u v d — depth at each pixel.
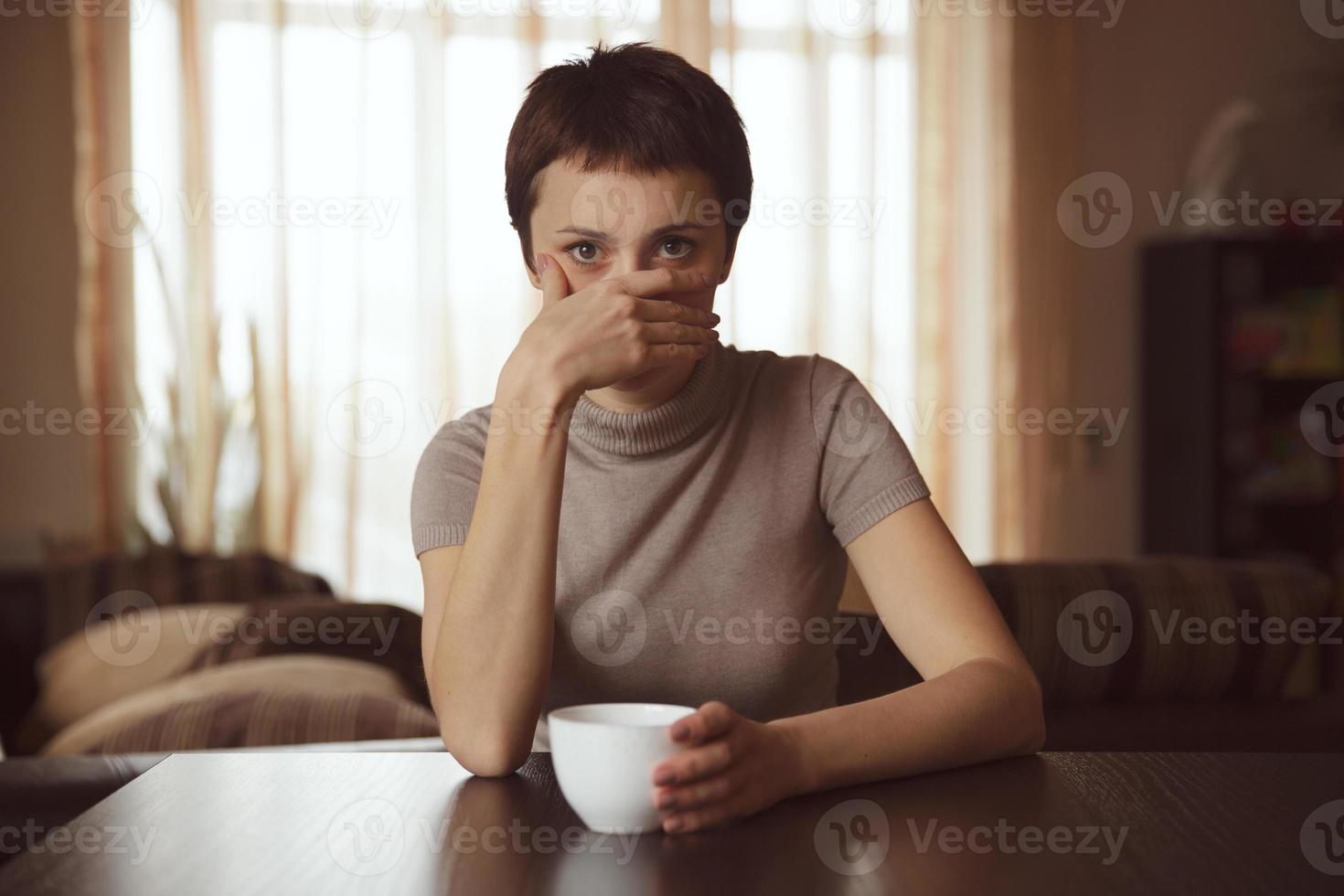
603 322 0.96
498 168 4.02
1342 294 4.48
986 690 0.93
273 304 3.88
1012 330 4.45
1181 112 4.71
